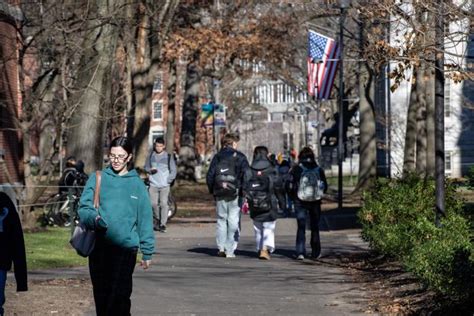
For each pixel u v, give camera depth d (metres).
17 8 38.91
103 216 14.78
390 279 23.86
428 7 20.47
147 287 23.00
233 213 31.41
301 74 85.44
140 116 53.81
